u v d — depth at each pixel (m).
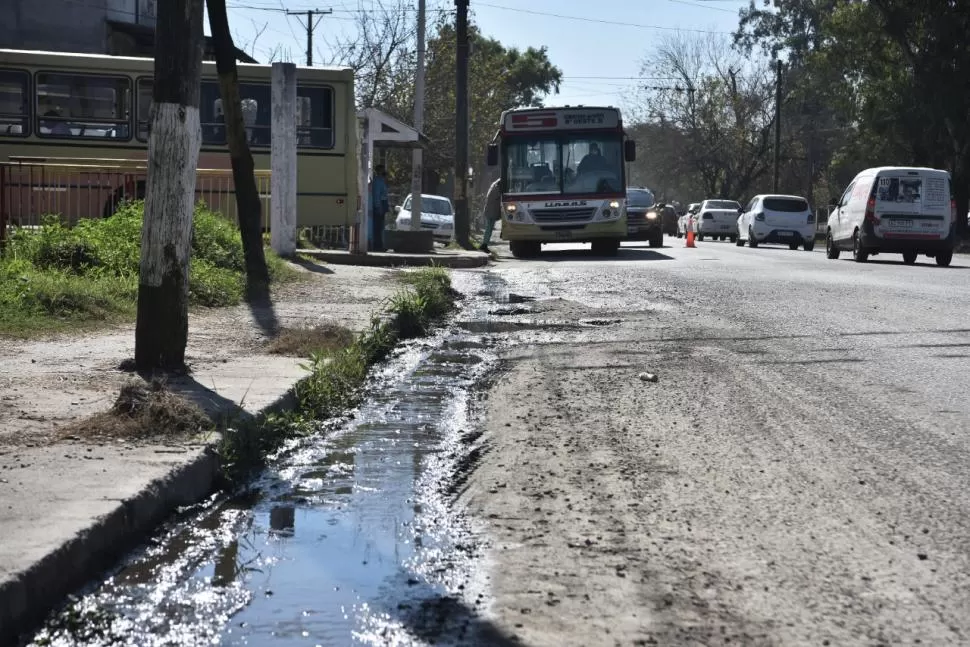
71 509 4.52
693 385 8.54
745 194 86.88
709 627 3.71
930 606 3.91
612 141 28.84
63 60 23.11
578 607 3.89
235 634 3.64
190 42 7.62
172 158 7.79
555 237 28.67
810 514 5.04
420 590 4.07
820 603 3.94
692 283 18.11
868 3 48.09
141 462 5.37
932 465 5.94
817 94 73.56
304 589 4.09
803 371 9.13
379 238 26.14
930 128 47.25
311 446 6.65
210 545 4.66
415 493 5.51
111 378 7.76
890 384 8.48
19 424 6.21
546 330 12.27
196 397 7.07
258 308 13.05
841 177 86.06
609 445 6.50
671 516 5.03
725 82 81.88
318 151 24.86
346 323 11.67
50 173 17.02
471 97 57.47
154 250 7.96
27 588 3.74
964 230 48.66
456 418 7.49
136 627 3.71
